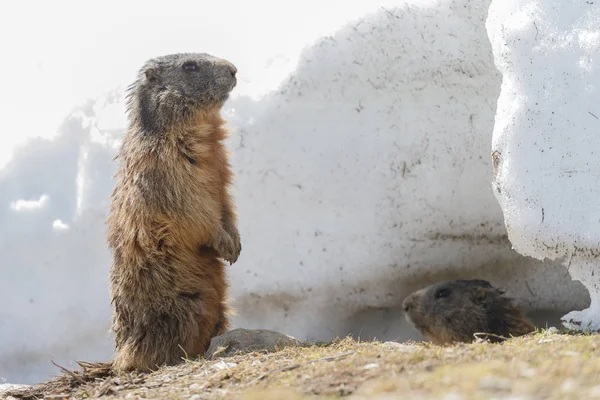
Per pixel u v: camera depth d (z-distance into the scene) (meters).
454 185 12.91
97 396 8.79
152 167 10.26
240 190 12.98
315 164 12.98
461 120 12.87
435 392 5.61
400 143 12.95
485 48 12.69
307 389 6.52
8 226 13.06
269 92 13.22
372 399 5.65
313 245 13.07
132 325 10.30
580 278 9.84
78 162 13.41
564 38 9.90
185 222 10.20
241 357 9.07
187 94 10.58
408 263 13.20
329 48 13.04
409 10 12.88
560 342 7.57
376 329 13.42
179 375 8.86
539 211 9.63
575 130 9.61
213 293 10.58
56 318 12.90
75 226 13.06
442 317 11.16
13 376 12.80
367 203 13.06
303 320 13.34
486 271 13.47
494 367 6.13
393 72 12.89
